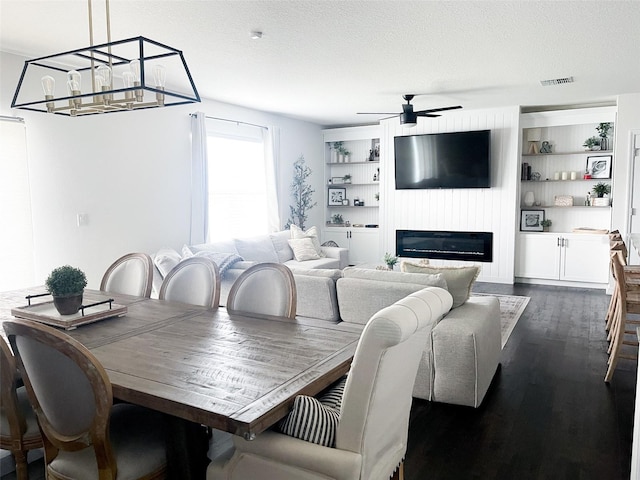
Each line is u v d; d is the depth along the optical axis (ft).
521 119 23.18
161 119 18.17
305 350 6.49
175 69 15.30
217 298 9.67
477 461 8.13
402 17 10.89
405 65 14.99
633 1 10.02
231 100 20.71
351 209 29.68
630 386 11.16
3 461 8.38
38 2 9.89
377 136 27.07
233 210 22.30
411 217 25.71
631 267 14.94
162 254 14.94
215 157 21.18
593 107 22.58
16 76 13.52
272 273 9.04
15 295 10.37
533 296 20.77
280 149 25.09
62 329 7.61
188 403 4.80
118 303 9.50
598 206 22.48
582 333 15.40
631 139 20.21
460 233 24.48
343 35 12.10
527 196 24.12
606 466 7.91
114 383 5.33
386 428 5.52
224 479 5.32
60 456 5.68
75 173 15.19
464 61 14.58
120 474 5.33
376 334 4.67
